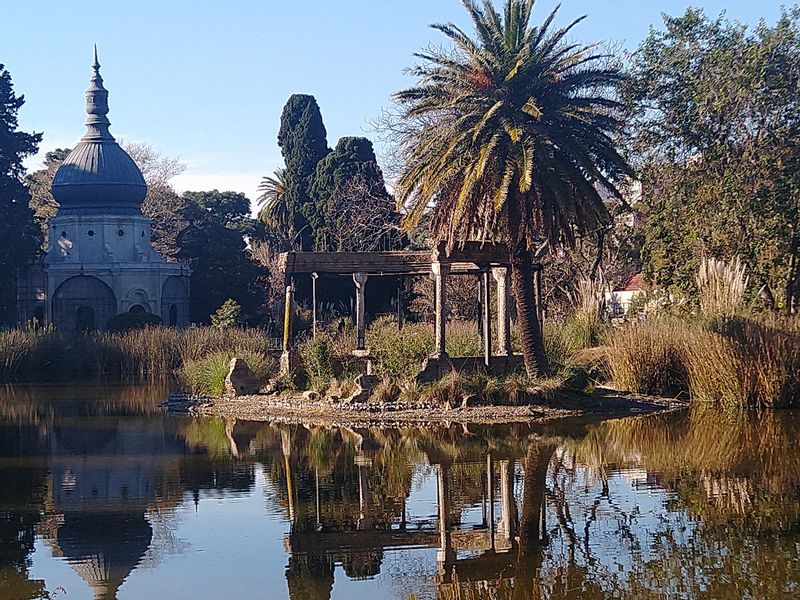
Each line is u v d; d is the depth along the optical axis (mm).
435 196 28703
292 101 66500
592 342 35281
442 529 14617
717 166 36062
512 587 11898
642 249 39156
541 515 15234
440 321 29016
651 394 29656
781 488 16750
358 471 19109
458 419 26250
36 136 58594
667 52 37219
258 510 15984
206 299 64625
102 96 65500
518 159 25938
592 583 11906
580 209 27188
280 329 59562
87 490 17672
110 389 38406
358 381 28672
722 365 27438
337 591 11891
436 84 28203
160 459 20969
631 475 18125
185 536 14445
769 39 35562
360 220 54281
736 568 12312
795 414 26125
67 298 61656
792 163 35000
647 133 37625
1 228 55438
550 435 23250
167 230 72188
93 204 64062
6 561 13328
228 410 29703
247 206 79688
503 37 27594
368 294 56375
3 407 32125
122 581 12406
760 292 35281
